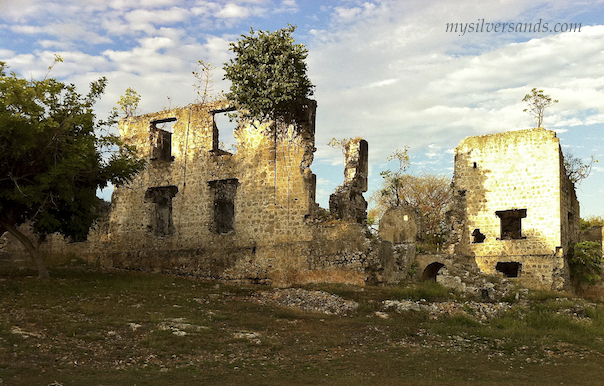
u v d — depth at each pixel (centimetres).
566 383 1360
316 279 2641
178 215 3031
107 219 3297
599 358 1692
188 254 2958
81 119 2441
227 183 2988
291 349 1619
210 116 3019
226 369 1382
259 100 2667
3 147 2211
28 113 2298
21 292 2083
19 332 1523
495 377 1419
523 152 3069
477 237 3189
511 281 2838
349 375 1372
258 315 2050
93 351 1441
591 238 3347
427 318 2153
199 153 3019
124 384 1203
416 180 5447
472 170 3194
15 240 3541
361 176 3119
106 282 2442
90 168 2494
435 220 5003
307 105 2758
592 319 2266
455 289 2592
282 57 2650
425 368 1484
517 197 3047
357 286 2519
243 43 2745
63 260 3256
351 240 2598
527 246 2984
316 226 2678
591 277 3041
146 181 3153
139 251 3111
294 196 2736
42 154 2356
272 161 2806
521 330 2028
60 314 1775
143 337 1598
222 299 2319
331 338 1773
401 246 2991
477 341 1875
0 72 2388
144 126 3206
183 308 2044
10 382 1154
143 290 2334
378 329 1939
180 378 1281
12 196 2245
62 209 2525
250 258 2788
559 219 2923
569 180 3275
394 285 2630
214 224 2941
